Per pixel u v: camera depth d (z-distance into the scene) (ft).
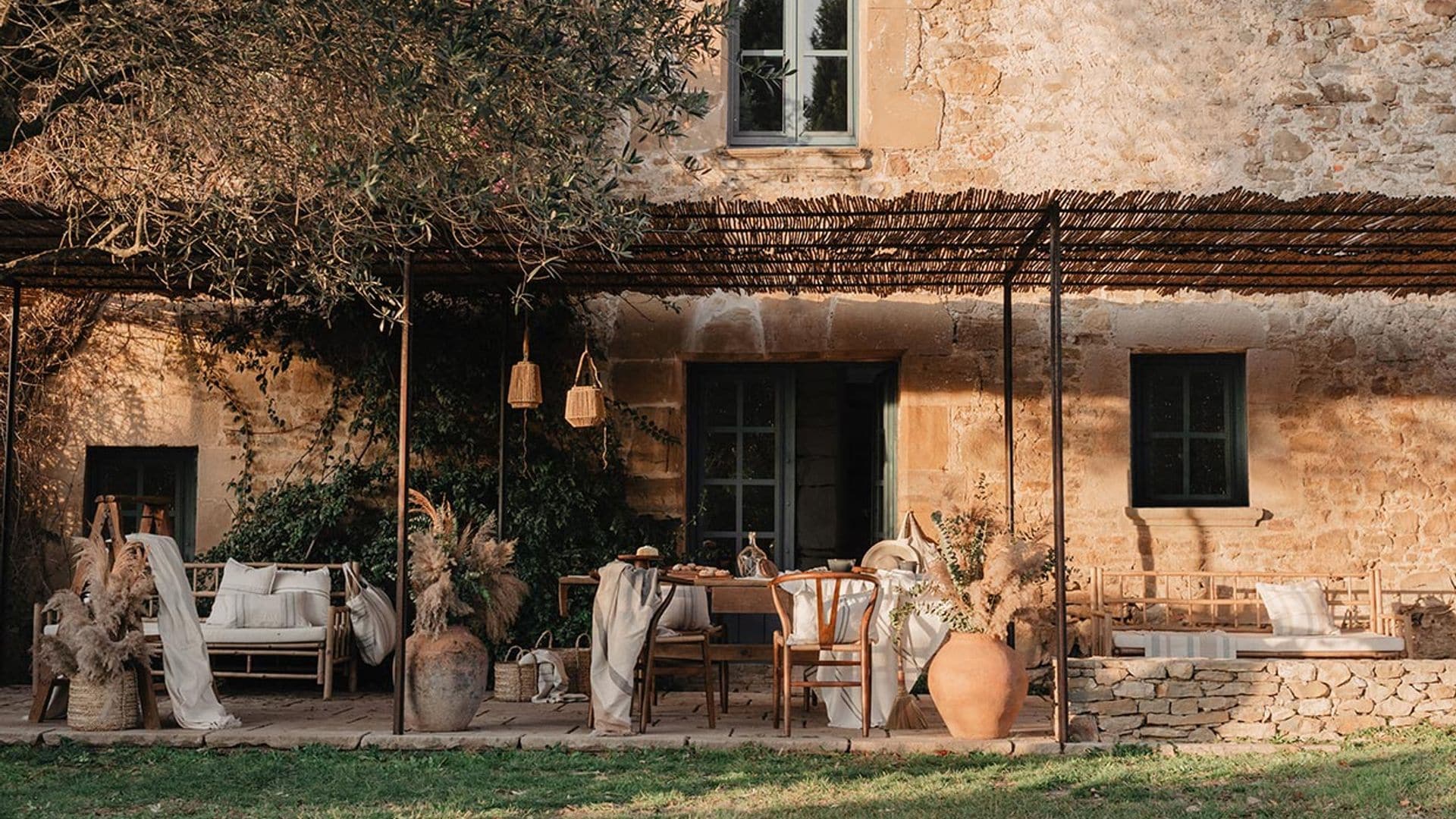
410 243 23.44
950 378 32.12
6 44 18.25
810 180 30.60
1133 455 32.50
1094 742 23.22
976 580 24.21
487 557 25.08
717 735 23.76
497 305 32.96
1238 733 23.77
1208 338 32.07
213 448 33.19
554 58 18.06
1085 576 31.63
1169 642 28.68
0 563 28.91
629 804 18.86
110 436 33.35
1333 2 30.32
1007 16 30.83
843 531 33.88
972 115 30.73
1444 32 30.19
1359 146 30.07
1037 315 32.19
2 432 33.06
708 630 27.12
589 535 32.40
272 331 33.30
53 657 24.17
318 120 18.86
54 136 24.41
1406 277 28.14
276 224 20.83
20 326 32.58
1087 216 23.70
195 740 23.36
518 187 18.58
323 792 19.69
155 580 24.59
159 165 20.45
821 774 20.99
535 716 26.94
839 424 33.99
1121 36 30.63
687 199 24.61
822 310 32.42
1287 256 26.61
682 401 32.68
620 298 32.83
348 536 32.89
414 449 32.86
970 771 21.09
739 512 33.24
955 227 24.20
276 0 17.38
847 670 25.18
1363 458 31.83
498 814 18.11
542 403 32.81
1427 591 31.37
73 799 19.15
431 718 24.03
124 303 33.45
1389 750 22.34
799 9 31.86
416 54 17.43
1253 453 31.94
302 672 31.58
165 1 18.13
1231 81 30.37
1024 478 31.91
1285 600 29.71
